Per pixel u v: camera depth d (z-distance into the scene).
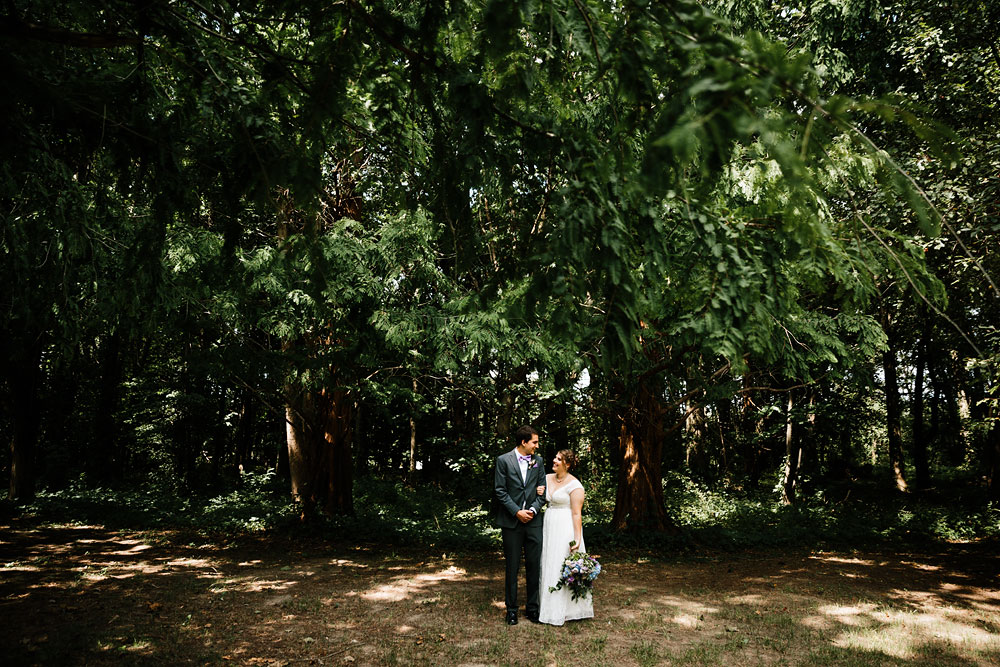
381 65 2.80
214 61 3.10
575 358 7.54
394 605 6.32
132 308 4.83
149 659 4.66
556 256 2.12
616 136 2.20
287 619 5.79
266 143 2.83
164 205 3.06
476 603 6.41
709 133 1.28
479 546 10.22
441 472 18.41
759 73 1.48
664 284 2.45
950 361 16.64
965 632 5.81
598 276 2.19
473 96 2.39
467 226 3.01
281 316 7.73
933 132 1.59
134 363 19.84
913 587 8.02
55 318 5.14
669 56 1.88
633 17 1.86
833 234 2.36
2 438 18.73
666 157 1.40
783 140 1.35
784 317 2.54
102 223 4.61
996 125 7.58
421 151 3.29
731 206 2.85
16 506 13.66
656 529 10.55
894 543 11.60
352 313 7.92
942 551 10.90
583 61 2.49
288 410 12.63
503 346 7.21
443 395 11.03
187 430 18.27
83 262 4.55
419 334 7.63
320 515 11.59
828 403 15.47
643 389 9.84
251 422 22.67
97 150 3.09
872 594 7.41
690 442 19.34
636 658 4.80
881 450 24.36
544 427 14.30
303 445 14.10
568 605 5.68
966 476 21.20
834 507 15.63
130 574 7.82
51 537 10.94
